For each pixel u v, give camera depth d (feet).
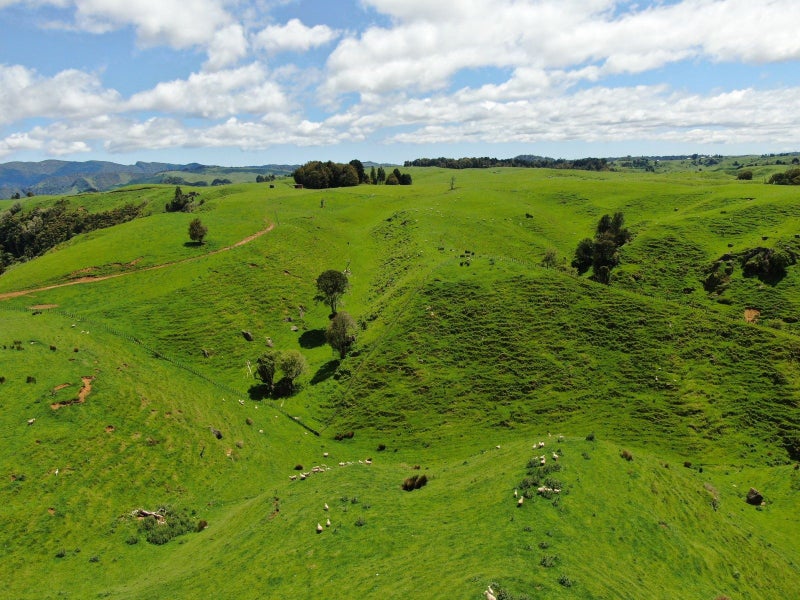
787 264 300.81
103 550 116.98
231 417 187.21
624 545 89.30
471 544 85.97
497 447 154.51
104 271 307.37
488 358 214.90
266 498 127.44
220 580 89.92
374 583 79.05
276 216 445.37
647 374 196.54
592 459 115.34
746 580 92.99
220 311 273.13
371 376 214.48
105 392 166.71
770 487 142.82
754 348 197.77
